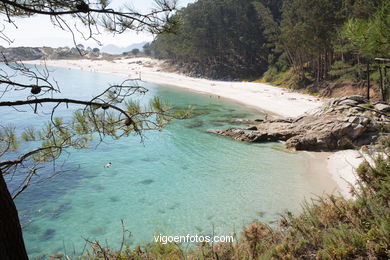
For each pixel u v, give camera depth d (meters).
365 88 37.94
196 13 80.31
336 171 18.73
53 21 3.70
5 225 2.99
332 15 46.47
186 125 33.47
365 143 21.75
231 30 77.44
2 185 3.00
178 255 7.89
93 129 5.31
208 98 52.69
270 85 62.47
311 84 51.72
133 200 16.78
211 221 14.04
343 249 5.86
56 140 5.59
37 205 16.31
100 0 3.73
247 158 22.61
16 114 37.31
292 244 7.07
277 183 17.84
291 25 53.69
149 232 13.45
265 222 13.44
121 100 4.48
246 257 6.79
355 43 8.30
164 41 94.44
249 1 76.31
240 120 34.97
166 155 24.19
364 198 6.98
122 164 22.41
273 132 27.17
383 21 7.22
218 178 19.17
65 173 20.42
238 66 80.94
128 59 154.88
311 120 26.83
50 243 13.05
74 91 64.00
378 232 5.80
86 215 15.32
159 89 64.88
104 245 12.63
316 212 8.42
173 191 17.67
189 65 96.38
